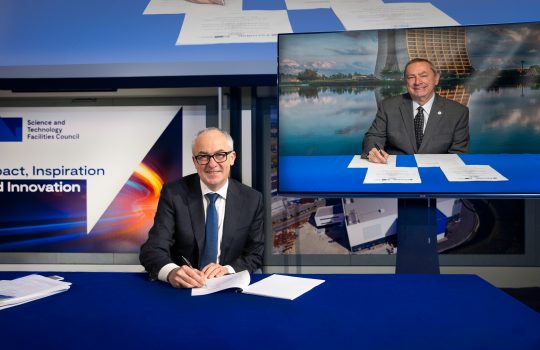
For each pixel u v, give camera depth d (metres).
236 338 0.98
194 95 2.92
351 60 2.37
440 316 1.14
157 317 1.13
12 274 1.59
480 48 2.28
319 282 1.49
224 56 2.63
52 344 0.95
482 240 2.82
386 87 2.35
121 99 2.97
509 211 2.81
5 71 2.66
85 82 2.66
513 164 2.26
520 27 2.25
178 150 2.96
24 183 3.02
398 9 2.70
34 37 2.71
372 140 2.36
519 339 0.98
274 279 1.53
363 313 1.16
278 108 2.41
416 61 2.31
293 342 0.96
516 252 2.81
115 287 1.43
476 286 1.44
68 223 3.01
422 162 2.30
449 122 2.29
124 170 2.98
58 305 1.23
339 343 0.95
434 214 2.30
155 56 2.65
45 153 3.00
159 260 1.57
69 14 2.76
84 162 2.99
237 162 2.76
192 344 0.95
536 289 2.79
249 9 2.79
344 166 2.38
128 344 0.95
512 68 2.26
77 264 3.01
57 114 2.99
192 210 1.83
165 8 2.79
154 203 2.97
